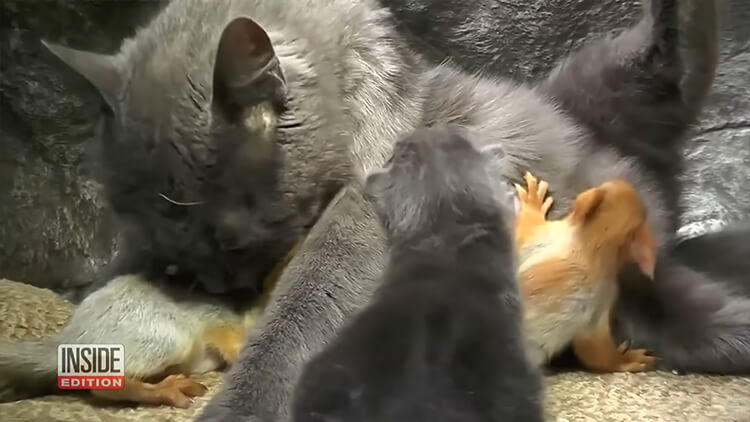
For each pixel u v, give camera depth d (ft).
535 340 2.94
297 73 3.06
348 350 2.72
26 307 3.37
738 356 3.05
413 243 2.84
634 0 3.60
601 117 3.38
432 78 3.32
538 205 3.15
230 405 2.86
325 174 3.07
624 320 3.10
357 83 3.17
